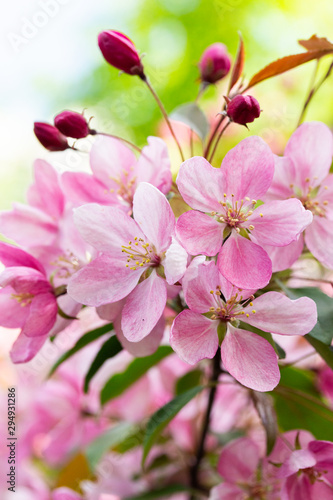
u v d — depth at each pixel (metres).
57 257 0.38
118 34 0.38
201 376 0.43
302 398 0.40
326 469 0.36
